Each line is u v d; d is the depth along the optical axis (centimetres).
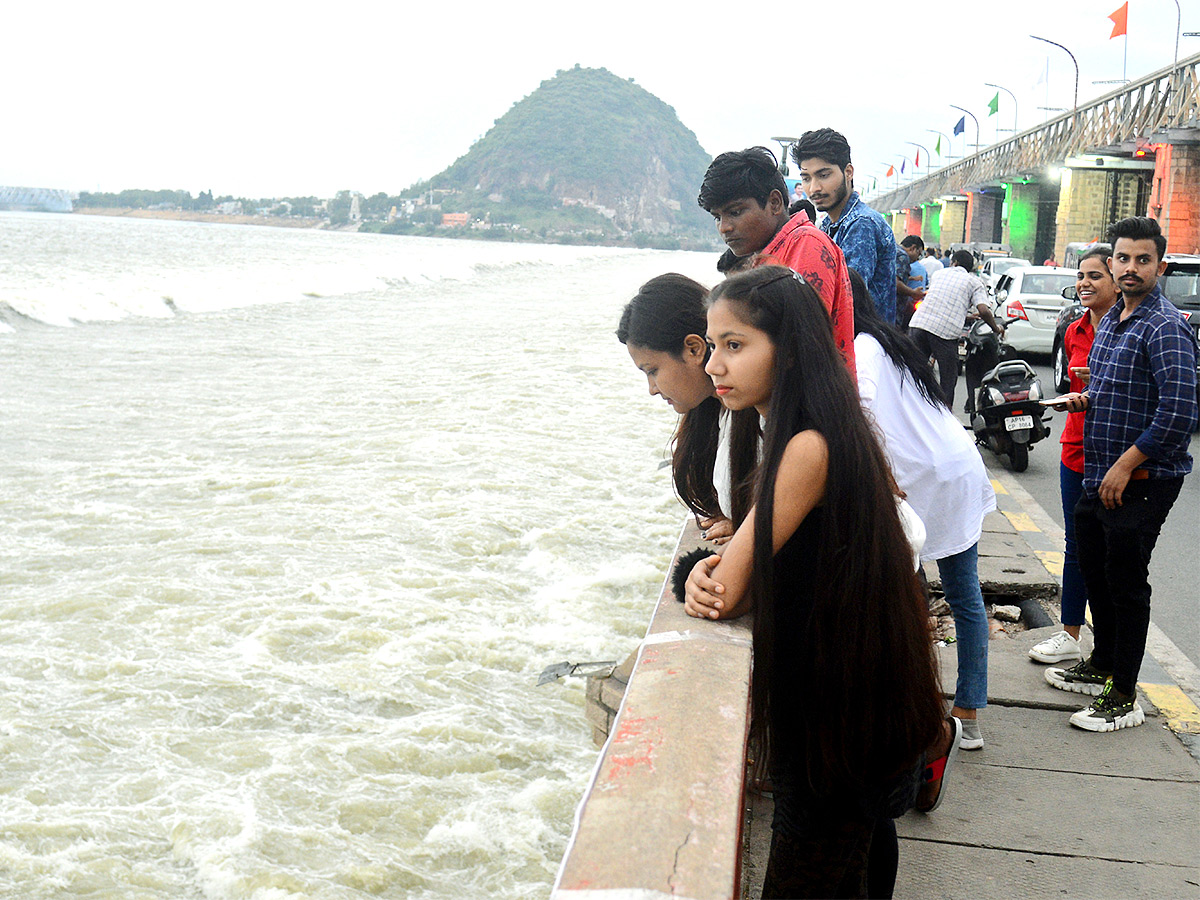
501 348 1898
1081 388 456
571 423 1125
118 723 430
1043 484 908
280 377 1461
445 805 376
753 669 183
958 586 367
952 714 382
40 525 710
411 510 759
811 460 183
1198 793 355
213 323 2352
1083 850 319
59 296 2347
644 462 940
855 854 206
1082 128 4100
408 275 4744
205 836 349
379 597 582
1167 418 374
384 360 1686
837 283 324
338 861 338
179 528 708
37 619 542
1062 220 4494
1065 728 404
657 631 187
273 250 9262
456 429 1073
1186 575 639
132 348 1805
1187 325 383
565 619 558
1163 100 3206
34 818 357
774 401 189
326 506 768
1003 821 335
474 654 510
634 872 116
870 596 184
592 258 11881
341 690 467
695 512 270
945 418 343
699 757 139
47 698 451
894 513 189
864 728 189
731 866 117
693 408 262
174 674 478
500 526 724
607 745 145
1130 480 389
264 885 322
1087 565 420
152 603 566
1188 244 3294
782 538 184
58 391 1295
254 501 783
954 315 913
